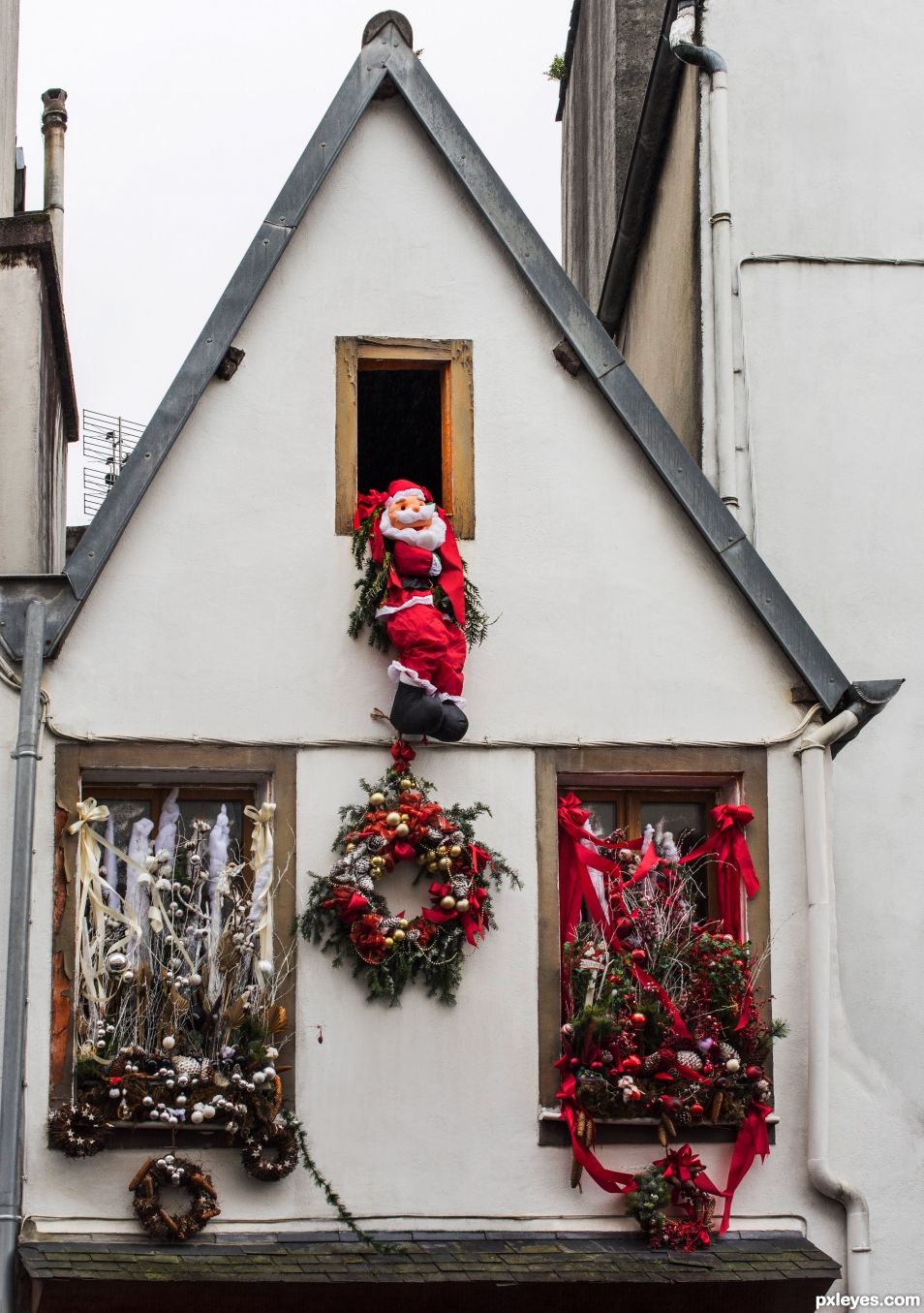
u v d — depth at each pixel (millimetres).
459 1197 12789
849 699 13672
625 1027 12883
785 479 15672
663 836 13492
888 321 16000
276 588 13391
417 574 13266
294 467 13562
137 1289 12117
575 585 13664
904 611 15508
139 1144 12602
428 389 16734
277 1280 12172
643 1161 12992
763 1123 13008
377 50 14156
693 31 16422
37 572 15938
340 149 13984
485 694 13461
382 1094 12867
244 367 13641
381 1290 12328
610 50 19859
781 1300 12688
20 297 16359
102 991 12750
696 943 13156
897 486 15719
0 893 12781
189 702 13172
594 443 13859
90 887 12875
